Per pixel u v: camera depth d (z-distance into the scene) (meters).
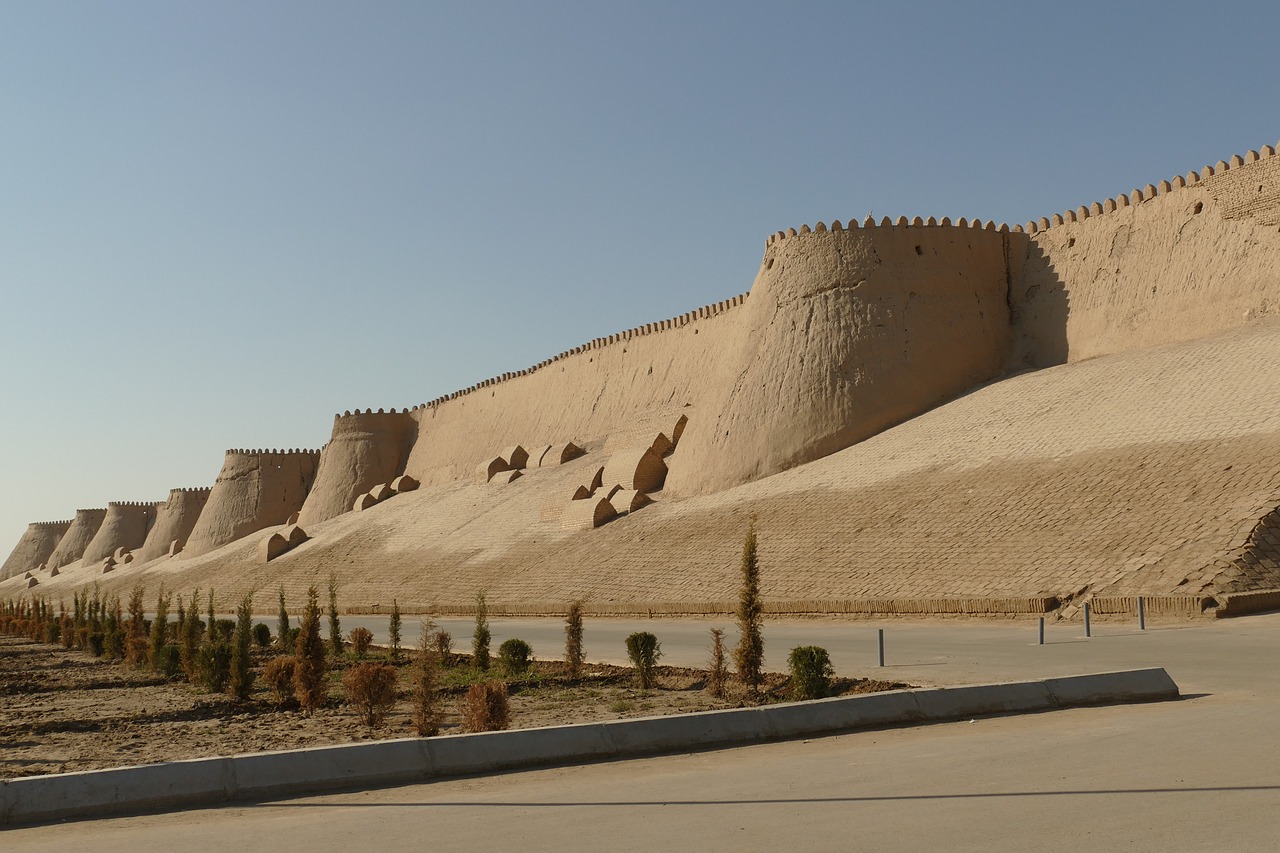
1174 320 41.12
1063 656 17.72
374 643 29.50
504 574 46.75
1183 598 22.66
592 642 25.67
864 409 44.69
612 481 53.09
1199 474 28.25
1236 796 7.88
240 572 71.62
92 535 130.25
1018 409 39.44
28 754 12.66
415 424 88.56
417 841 7.64
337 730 13.90
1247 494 26.11
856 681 15.43
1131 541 26.58
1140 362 38.53
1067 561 27.00
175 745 13.02
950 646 20.41
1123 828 7.16
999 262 49.09
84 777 9.17
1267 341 34.69
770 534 37.41
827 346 46.16
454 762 10.29
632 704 15.12
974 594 27.31
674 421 54.25
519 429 74.69
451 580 49.66
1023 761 9.55
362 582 56.50
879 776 9.22
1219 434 30.14
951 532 31.78
